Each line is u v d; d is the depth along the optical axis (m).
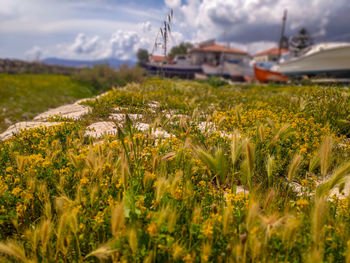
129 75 17.11
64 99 15.74
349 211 2.27
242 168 2.60
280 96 10.99
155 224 1.89
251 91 15.99
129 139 2.98
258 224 1.93
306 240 1.88
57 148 3.71
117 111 6.34
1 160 3.61
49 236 1.93
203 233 1.94
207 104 8.09
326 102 6.29
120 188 2.57
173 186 2.26
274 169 3.39
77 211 2.04
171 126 5.04
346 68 23.22
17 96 15.68
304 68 27.00
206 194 2.64
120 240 1.84
